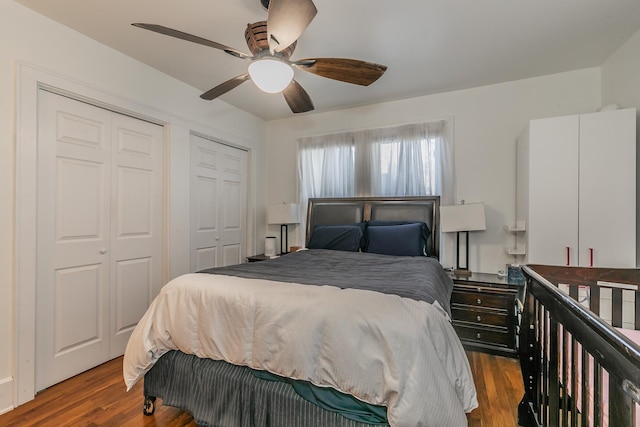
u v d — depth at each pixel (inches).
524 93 113.5
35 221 75.9
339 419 48.3
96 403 72.2
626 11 74.6
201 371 60.1
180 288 64.6
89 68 87.4
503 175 116.6
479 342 99.7
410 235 111.9
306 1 52.7
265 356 53.0
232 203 146.4
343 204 138.6
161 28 60.1
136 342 64.1
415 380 41.8
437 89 122.3
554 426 46.7
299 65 74.3
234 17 78.5
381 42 88.9
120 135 98.3
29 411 69.2
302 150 154.1
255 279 67.5
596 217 85.8
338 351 46.9
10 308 71.2
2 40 70.4
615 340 26.5
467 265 112.5
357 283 64.7
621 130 84.0
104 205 93.7
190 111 120.0
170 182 112.2
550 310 48.5
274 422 53.1
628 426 26.3
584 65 103.0
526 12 75.4
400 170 131.4
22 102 73.5
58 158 82.6
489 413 67.9
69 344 84.5
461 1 71.6
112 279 95.9
